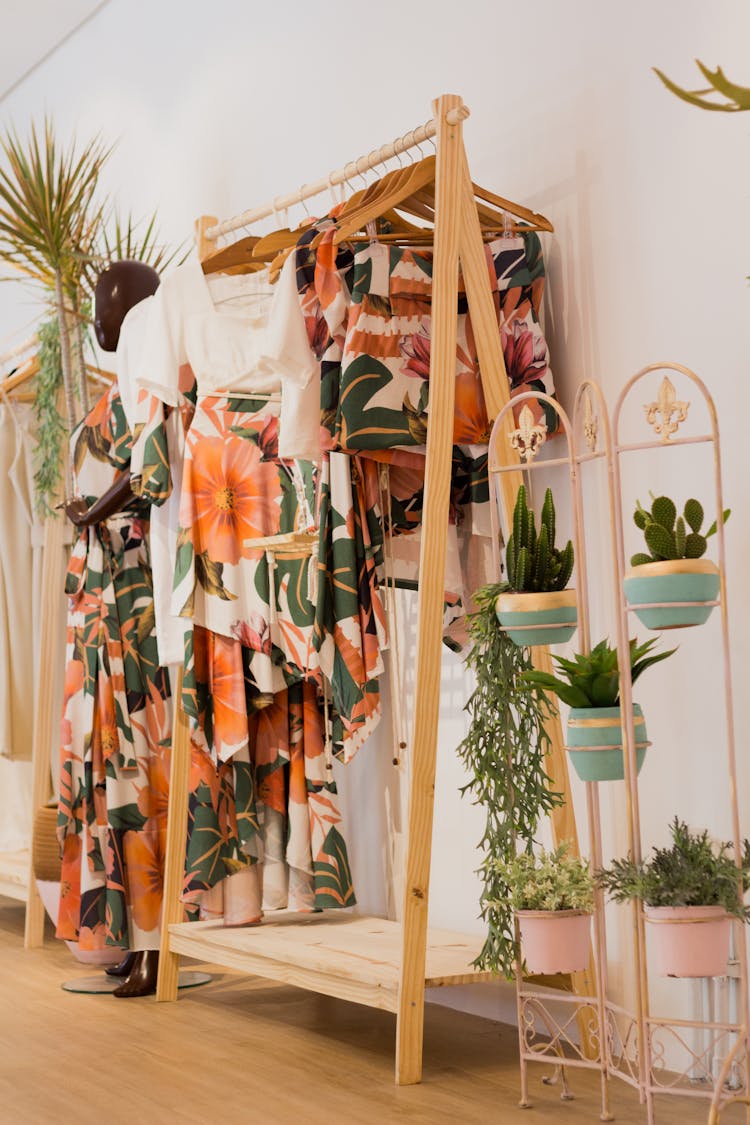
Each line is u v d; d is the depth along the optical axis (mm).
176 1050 2414
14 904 4527
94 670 3096
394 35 3094
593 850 1945
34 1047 2453
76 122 4656
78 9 4488
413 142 2420
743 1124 1908
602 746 1898
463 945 2520
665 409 1869
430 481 2227
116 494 3033
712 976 1787
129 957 3160
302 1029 2588
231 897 2828
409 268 2410
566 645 2506
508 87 2727
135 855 3012
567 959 1932
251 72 3664
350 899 2830
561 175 2574
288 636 2795
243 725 2750
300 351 2375
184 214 3967
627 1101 2039
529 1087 2133
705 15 2264
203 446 2801
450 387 2260
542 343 2455
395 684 3043
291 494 2846
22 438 4105
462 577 2582
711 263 2230
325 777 2859
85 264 3854
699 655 2221
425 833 2182
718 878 1774
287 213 3469
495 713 2191
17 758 4074
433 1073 2230
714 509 2201
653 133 2363
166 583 2900
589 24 2520
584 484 2498
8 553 4102
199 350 2818
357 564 2523
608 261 2451
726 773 2168
